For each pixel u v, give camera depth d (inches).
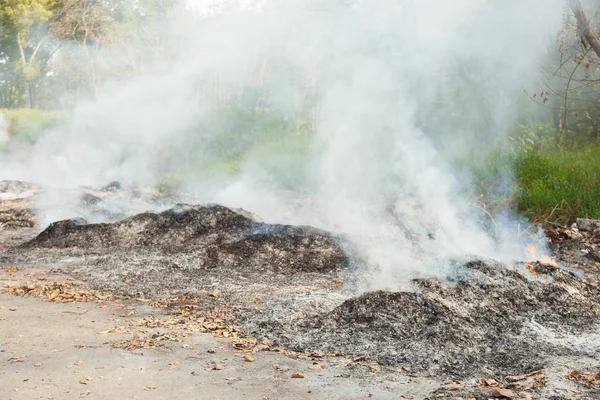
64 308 230.8
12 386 153.4
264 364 173.0
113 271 294.7
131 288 265.7
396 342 192.4
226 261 312.5
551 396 149.6
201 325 210.8
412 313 207.6
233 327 207.8
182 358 176.2
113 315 222.7
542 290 238.1
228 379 160.7
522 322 213.3
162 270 298.4
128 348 184.1
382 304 211.2
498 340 196.5
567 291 238.5
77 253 335.6
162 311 229.9
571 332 206.5
